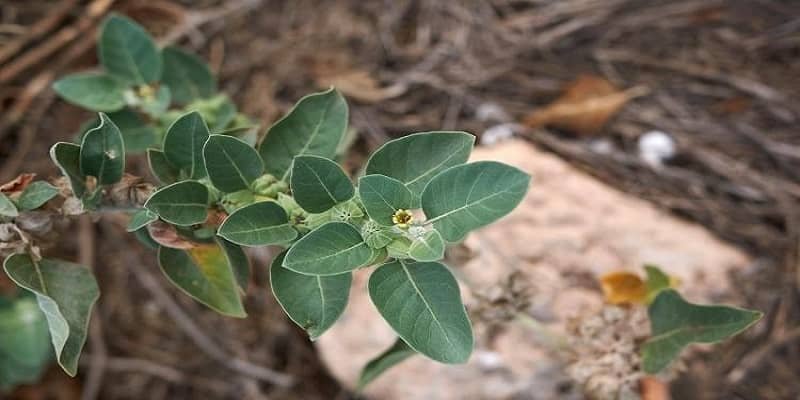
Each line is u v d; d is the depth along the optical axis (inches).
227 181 25.7
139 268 41.5
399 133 42.9
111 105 31.4
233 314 27.9
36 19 42.6
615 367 30.3
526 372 36.8
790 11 44.3
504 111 43.1
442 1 45.1
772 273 39.6
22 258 25.8
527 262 37.8
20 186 25.6
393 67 44.1
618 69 44.0
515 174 23.7
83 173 25.7
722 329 29.3
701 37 44.5
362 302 37.9
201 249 27.4
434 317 24.3
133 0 43.4
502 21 45.0
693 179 41.6
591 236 38.3
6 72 41.4
